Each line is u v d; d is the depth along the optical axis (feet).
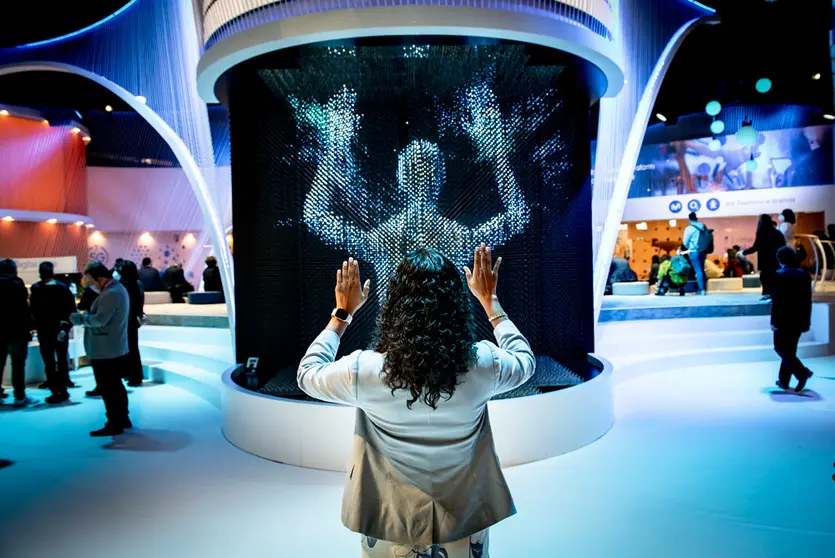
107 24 26.94
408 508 5.69
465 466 5.87
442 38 15.85
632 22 27.43
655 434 17.44
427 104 17.56
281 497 13.62
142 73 26.07
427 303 5.63
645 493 13.17
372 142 17.71
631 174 27.48
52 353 24.08
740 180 59.57
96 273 18.78
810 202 56.90
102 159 65.05
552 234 18.97
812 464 14.73
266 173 18.79
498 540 11.11
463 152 17.71
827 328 29.37
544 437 15.56
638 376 25.50
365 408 5.76
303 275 18.43
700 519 11.84
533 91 18.24
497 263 6.94
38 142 58.44
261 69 17.78
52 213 58.18
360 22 14.67
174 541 11.55
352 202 17.92
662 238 69.67
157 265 65.57
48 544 11.54
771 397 21.57
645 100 27.53
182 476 15.15
